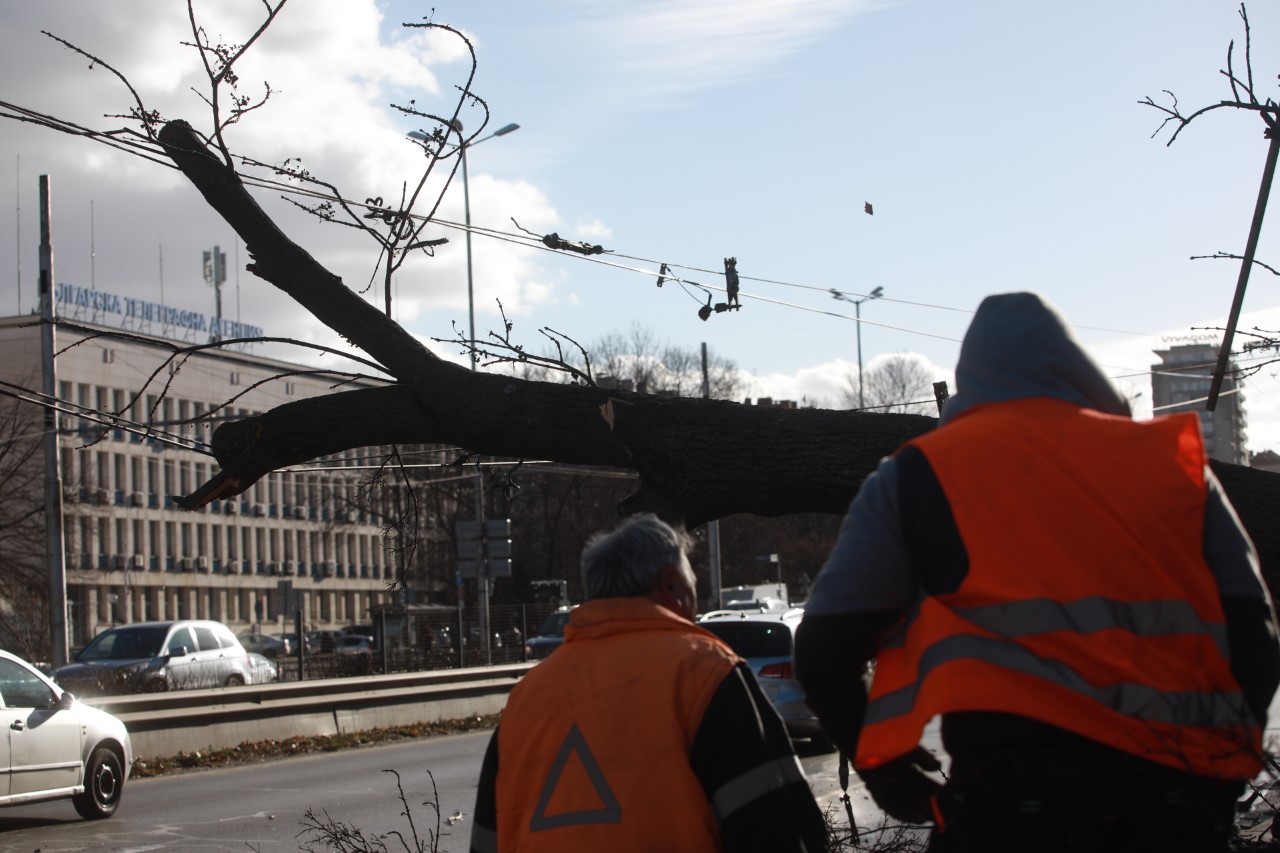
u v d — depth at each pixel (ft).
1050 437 7.60
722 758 9.01
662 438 17.80
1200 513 7.48
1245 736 7.11
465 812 37.65
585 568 9.92
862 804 29.68
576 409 18.54
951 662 7.23
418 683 75.00
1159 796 7.04
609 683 9.27
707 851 8.91
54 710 37.70
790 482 17.35
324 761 54.44
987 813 7.13
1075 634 7.09
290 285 19.85
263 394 242.58
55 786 37.17
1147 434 7.63
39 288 72.95
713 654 9.31
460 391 18.95
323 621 282.56
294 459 20.06
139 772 50.62
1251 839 13.70
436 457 28.27
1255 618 7.51
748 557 220.02
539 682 9.61
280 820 37.40
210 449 20.83
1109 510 7.33
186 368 232.73
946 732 7.49
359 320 19.48
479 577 102.99
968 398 8.27
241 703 59.98
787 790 9.04
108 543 225.15
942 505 7.49
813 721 49.16
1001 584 7.25
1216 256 19.53
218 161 20.13
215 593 253.24
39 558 132.87
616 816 8.92
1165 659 7.10
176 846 33.47
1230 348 20.16
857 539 7.77
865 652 7.80
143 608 234.17
